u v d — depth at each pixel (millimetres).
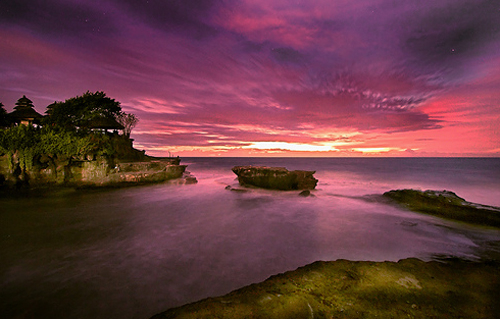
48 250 7879
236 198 17219
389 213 12625
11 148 17922
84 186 19766
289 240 8750
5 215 12445
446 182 28156
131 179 21266
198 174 38688
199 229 10180
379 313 3311
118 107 32969
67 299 5070
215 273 6250
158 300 5059
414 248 7836
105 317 4512
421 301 3600
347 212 12992
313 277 4379
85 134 22562
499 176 35812
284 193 18609
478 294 3777
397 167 63844
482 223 10289
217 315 3240
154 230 10062
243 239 8914
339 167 64188
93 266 6668
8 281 5832
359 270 4641
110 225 10758
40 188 18438
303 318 3180
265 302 3555
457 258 6777
